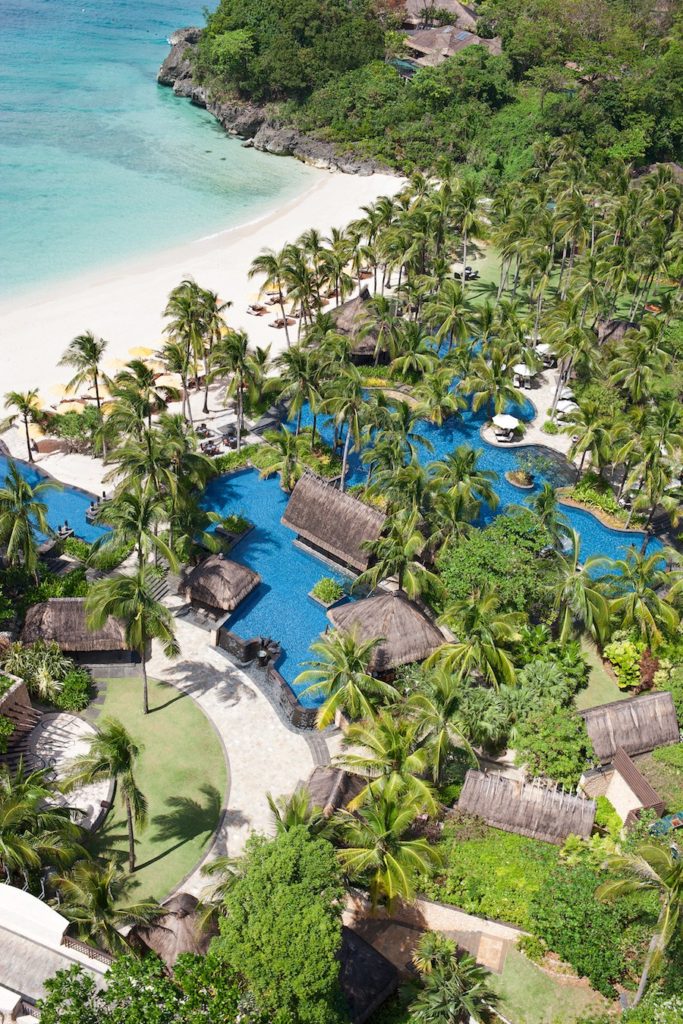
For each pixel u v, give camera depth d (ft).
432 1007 108.27
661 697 152.25
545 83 475.72
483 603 151.64
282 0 500.74
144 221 373.61
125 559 186.91
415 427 246.27
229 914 101.81
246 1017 91.97
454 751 142.61
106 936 107.76
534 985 117.91
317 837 111.65
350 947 114.93
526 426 250.78
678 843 126.52
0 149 434.30
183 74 547.90
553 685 156.15
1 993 105.19
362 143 464.24
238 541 196.85
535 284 303.07
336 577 190.49
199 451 219.41
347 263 306.55
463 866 127.65
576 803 134.31
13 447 222.89
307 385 210.59
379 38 509.35
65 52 620.08
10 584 175.94
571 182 343.87
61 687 154.30
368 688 140.87
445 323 254.27
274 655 166.50
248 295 315.37
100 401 237.45
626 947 116.06
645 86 450.71
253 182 433.89
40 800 134.82
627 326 279.69
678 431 233.55
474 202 305.94
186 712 154.92
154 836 133.90
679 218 319.47
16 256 327.88
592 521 215.51
